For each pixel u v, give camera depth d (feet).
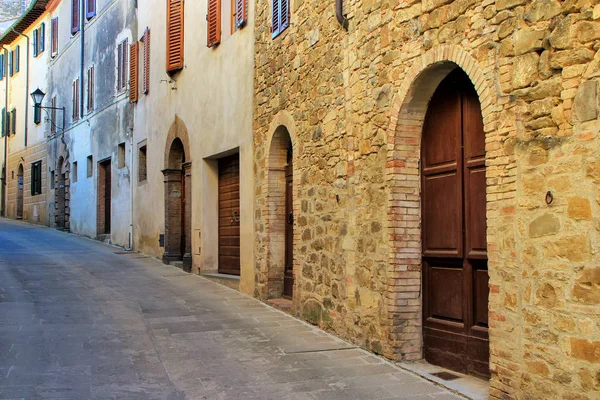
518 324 15.64
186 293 36.50
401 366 20.85
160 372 20.49
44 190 92.53
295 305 29.78
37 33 98.32
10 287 36.35
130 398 17.80
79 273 43.96
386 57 21.86
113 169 65.98
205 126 42.88
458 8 18.06
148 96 55.52
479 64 17.11
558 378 14.39
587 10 13.85
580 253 13.89
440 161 20.79
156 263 50.11
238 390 18.63
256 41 35.29
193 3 45.57
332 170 26.13
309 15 28.50
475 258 19.08
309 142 28.53
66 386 18.61
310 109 28.37
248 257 36.04
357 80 23.98
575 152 14.07
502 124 16.24
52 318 28.07
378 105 22.34
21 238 71.20
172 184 49.88
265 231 33.63
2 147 110.22
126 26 62.90
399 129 21.34
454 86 20.16
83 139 76.95
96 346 23.54
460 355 19.85
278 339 25.16
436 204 20.93
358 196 23.77
